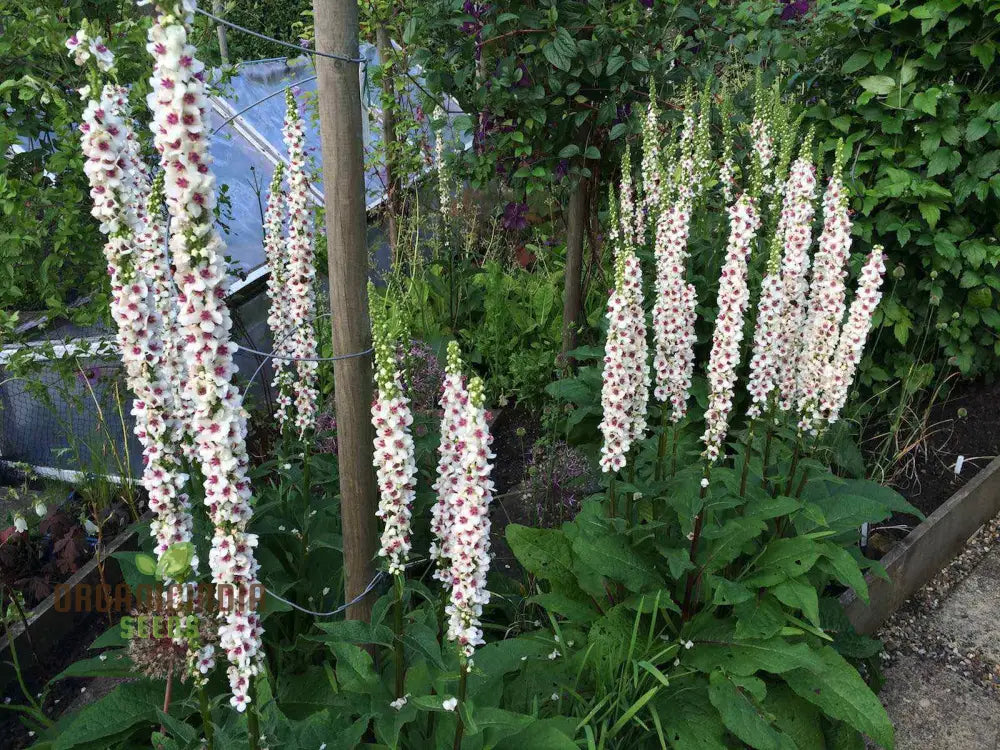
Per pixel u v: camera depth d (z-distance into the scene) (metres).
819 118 5.16
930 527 4.32
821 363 3.25
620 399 2.98
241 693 2.12
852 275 4.97
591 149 4.92
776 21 5.65
